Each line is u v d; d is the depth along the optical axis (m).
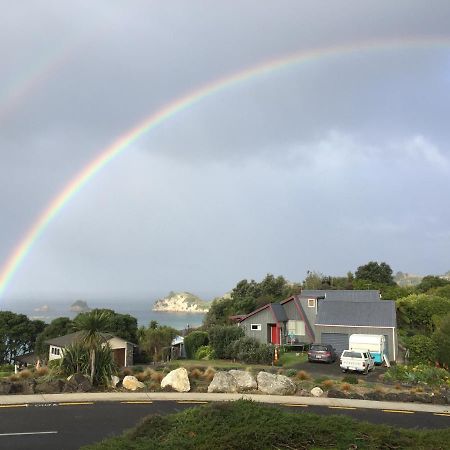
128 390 21.83
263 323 49.75
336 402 21.19
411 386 26.06
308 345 47.28
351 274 87.69
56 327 59.12
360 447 10.93
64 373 22.73
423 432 11.64
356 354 33.78
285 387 22.70
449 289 66.50
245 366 36.22
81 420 16.03
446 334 37.31
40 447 12.82
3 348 64.56
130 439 10.67
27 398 19.41
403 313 52.59
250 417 11.48
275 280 83.25
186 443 10.17
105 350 23.30
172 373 22.83
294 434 10.95
